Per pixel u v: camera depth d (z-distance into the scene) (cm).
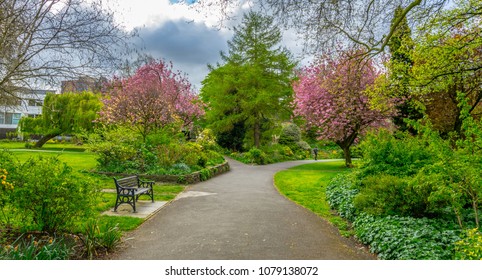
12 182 526
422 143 827
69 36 525
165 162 1443
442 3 817
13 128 4909
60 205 539
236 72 3003
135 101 1741
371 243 530
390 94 1452
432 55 1127
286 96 2978
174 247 539
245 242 567
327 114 1817
